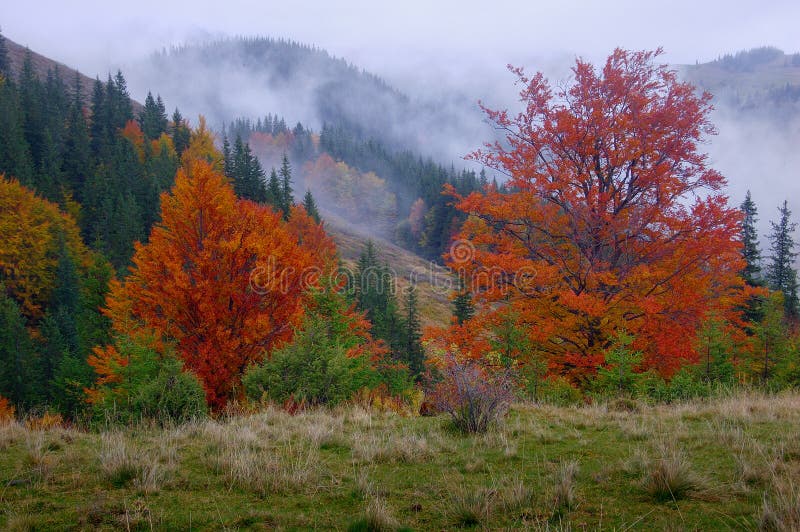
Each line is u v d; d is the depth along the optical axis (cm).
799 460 459
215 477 477
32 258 4272
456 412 726
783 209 3797
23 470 488
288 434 666
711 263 1327
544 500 390
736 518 335
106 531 344
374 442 605
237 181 6259
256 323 1748
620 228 1372
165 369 870
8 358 2872
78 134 6550
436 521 362
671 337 1316
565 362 1432
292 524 358
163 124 9388
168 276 1766
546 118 1501
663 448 516
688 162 1388
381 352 2469
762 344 1778
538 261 1486
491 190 1592
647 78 1451
